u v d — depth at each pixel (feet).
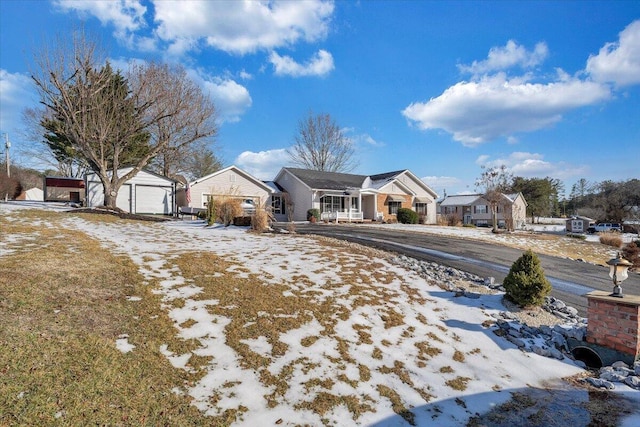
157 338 14.06
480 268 34.06
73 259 21.34
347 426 11.21
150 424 9.91
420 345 17.20
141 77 63.72
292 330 16.48
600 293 18.98
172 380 11.87
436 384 14.25
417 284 25.88
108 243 29.30
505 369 16.12
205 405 11.07
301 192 95.61
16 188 102.27
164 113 68.64
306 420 11.19
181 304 17.28
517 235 80.28
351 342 16.39
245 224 51.24
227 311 17.25
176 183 89.76
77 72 56.03
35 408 9.46
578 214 196.03
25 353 11.41
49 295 15.62
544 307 23.77
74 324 13.74
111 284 18.21
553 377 16.03
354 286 23.26
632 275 43.93
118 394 10.69
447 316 21.01
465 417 12.44
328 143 138.41
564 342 19.30
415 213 97.91
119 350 12.76
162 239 35.17
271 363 13.78
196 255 26.73
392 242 44.65
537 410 13.19
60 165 115.75
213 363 13.20
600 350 18.02
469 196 168.04
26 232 30.53
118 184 62.85
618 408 13.48
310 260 28.53
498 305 23.27
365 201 104.32
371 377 14.05
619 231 129.80
